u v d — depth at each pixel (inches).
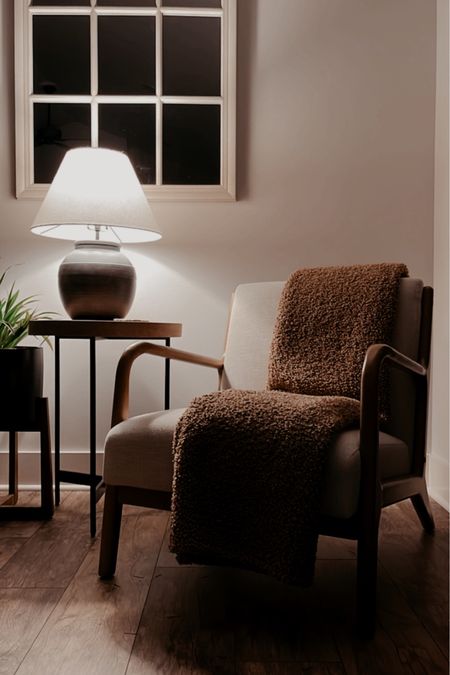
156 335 65.1
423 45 80.3
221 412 43.5
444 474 74.6
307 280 61.3
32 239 80.0
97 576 49.9
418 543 58.9
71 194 65.0
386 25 80.4
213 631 40.4
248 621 42.0
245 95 80.8
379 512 41.4
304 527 39.5
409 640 39.4
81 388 80.2
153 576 50.1
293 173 80.5
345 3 80.6
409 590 47.6
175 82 81.4
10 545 57.7
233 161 79.9
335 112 80.5
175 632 40.2
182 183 81.3
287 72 80.6
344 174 80.6
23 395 67.3
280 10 80.7
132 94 81.4
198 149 81.4
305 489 39.6
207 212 80.4
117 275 67.3
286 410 42.6
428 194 80.5
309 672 35.4
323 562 54.4
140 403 80.6
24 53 80.0
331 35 80.5
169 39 81.4
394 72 80.4
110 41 81.4
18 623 41.4
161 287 80.5
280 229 80.5
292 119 80.6
